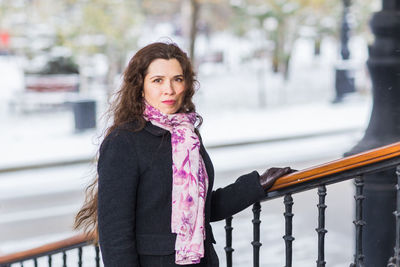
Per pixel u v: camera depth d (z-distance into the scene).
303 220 7.42
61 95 17.66
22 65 19.30
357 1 21.66
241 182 2.28
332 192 8.95
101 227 1.99
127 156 2.02
